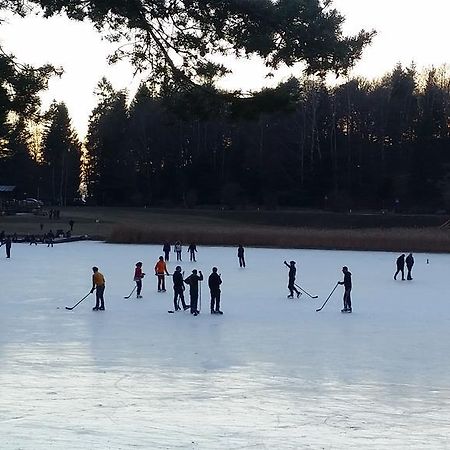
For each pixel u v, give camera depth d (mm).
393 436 11125
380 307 28469
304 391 14312
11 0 16625
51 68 18984
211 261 51281
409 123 124000
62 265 46469
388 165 119750
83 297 30438
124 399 13273
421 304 29453
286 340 20594
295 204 114312
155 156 126188
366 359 17875
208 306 28344
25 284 35406
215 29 15984
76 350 18484
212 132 124250
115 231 72438
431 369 16703
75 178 139250
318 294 32719
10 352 18062
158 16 15891
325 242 66188
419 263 51906
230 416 12203
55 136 133000
